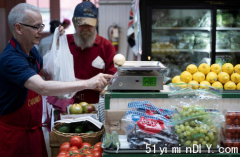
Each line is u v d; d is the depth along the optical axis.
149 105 1.83
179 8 4.22
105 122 1.92
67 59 2.51
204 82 2.06
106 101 1.89
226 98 1.91
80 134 2.07
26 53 2.09
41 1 6.00
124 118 1.77
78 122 2.27
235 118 1.73
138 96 1.88
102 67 3.06
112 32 4.88
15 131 2.11
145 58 4.30
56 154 2.31
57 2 6.01
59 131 2.17
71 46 3.07
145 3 4.18
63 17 6.06
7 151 2.11
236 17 4.46
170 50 4.50
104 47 3.08
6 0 5.81
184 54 4.57
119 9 4.92
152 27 4.43
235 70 2.12
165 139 1.68
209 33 4.50
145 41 4.27
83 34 2.90
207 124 1.72
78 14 2.82
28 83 1.87
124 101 1.91
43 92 1.86
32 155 2.19
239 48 4.53
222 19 4.45
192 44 4.55
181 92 1.86
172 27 4.44
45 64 2.50
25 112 2.12
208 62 4.52
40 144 2.28
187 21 4.47
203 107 1.79
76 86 1.85
